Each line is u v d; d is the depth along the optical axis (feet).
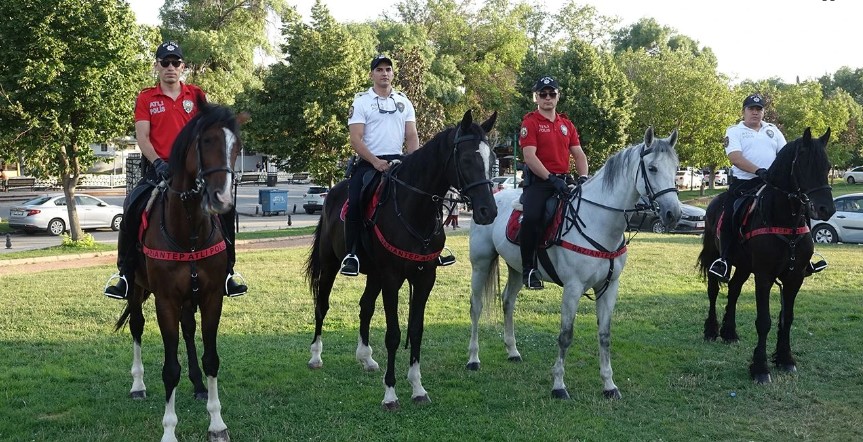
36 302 33.24
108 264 49.60
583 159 22.38
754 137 24.30
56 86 54.60
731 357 24.23
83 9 54.70
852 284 38.17
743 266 23.43
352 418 18.53
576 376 22.18
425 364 23.50
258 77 134.10
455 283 39.19
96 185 159.53
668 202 18.02
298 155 88.38
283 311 31.45
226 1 136.05
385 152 21.04
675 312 31.27
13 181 144.46
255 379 21.65
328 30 85.92
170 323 16.21
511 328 24.07
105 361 23.32
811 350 24.85
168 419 16.15
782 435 17.37
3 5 53.21
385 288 19.43
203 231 16.06
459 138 17.89
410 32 139.95
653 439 17.06
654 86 121.49
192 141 15.17
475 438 17.15
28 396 19.76
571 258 19.80
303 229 78.48
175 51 18.02
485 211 17.30
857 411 18.88
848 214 64.54
